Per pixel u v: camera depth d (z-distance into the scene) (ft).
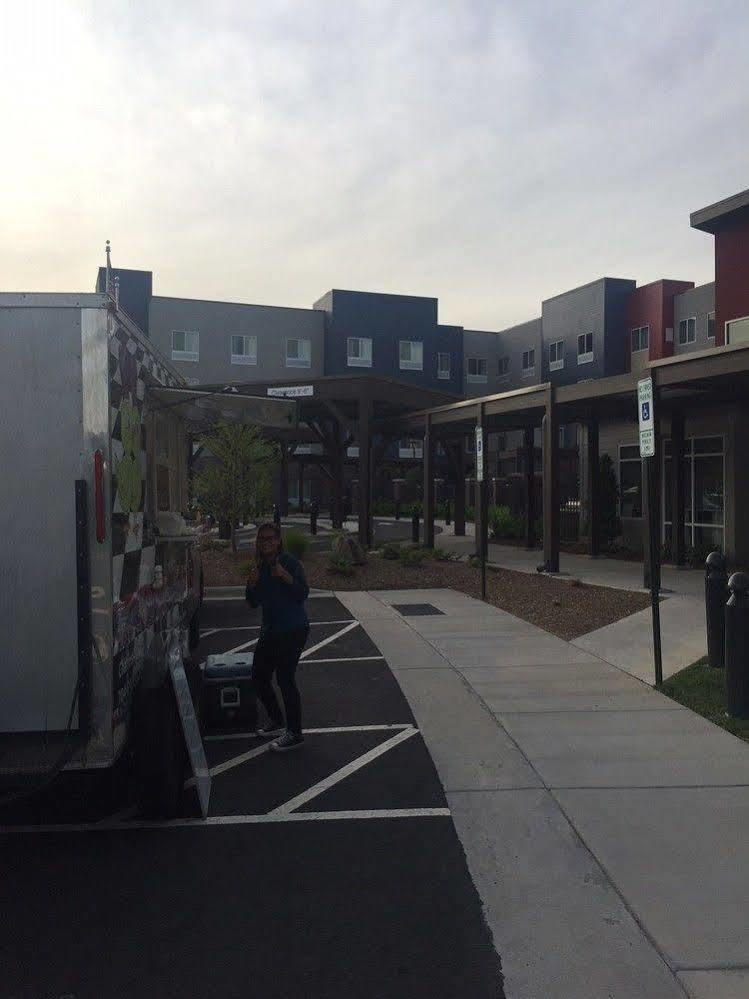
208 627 37.37
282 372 163.43
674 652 30.07
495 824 15.60
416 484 160.76
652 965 10.96
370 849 14.70
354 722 22.44
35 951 11.55
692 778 17.63
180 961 11.25
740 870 13.56
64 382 13.93
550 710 22.98
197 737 16.63
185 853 14.69
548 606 40.98
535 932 11.84
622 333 150.71
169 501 23.86
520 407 58.34
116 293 15.34
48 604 13.97
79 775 14.92
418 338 173.58
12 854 14.74
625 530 71.41
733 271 61.72
